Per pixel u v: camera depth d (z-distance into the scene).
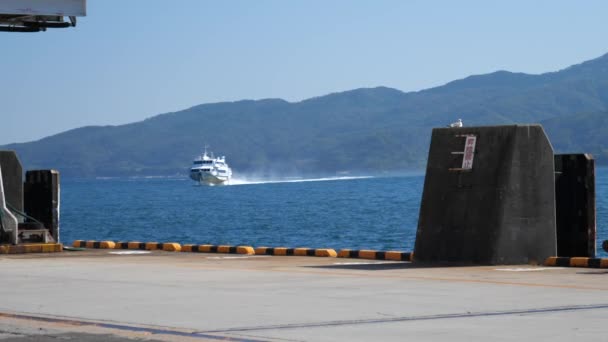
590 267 26.28
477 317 16.34
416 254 28.92
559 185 28.89
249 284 21.98
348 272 25.17
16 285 22.23
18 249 35.00
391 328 15.26
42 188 40.91
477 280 22.59
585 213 28.31
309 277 23.67
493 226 27.22
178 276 24.16
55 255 34.00
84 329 15.52
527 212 27.50
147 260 30.75
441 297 19.14
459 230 27.97
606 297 18.98
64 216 145.88
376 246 75.62
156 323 16.06
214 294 19.95
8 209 37.22
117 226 116.38
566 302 18.20
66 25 33.69
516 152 27.31
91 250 36.81
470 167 27.88
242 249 35.03
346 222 111.62
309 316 16.66
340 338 14.39
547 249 27.75
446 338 14.28
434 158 28.77
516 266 26.91
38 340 14.56
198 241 86.69
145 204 199.50
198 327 15.59
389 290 20.50
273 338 14.45
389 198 199.00
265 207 164.88
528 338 14.19
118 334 14.99
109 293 20.33
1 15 32.59
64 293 20.45
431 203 28.67
